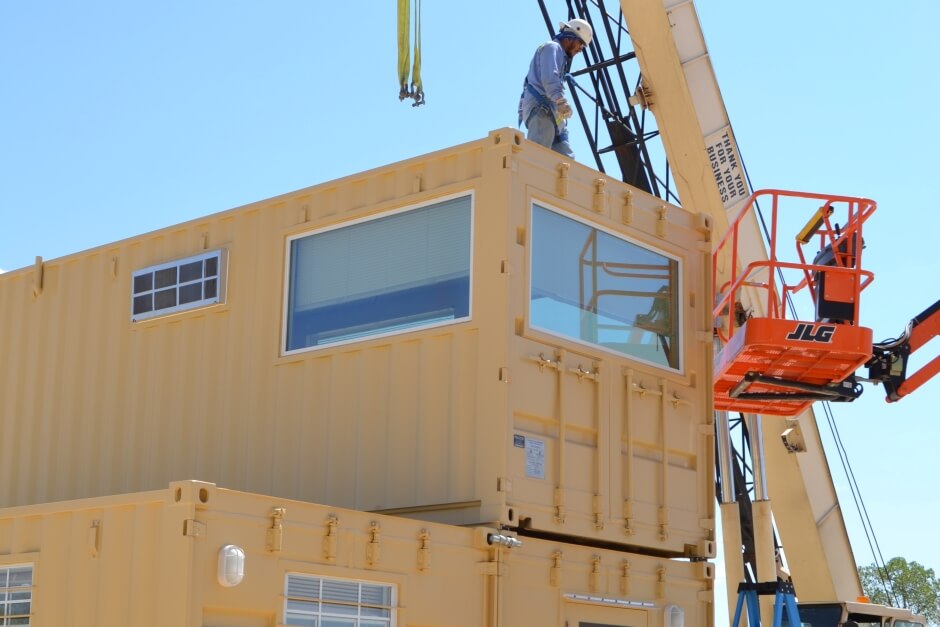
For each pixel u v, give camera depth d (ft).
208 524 23.25
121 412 37.65
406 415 31.37
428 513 30.32
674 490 34.60
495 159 31.01
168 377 36.83
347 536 25.79
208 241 36.99
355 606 25.80
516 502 29.58
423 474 30.63
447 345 31.04
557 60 36.78
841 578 58.65
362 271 33.27
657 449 34.42
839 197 36.81
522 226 30.99
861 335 36.60
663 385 34.68
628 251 34.68
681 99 55.77
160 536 23.44
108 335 38.68
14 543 26.55
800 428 58.34
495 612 28.35
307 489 32.78
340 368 32.99
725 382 40.81
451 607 27.76
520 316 30.50
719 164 55.98
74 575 25.03
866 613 46.01
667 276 35.99
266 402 34.30
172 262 37.29
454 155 31.86
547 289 31.68
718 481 57.77
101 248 39.55
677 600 33.88
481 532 28.50
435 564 27.58
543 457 30.60
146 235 38.42
